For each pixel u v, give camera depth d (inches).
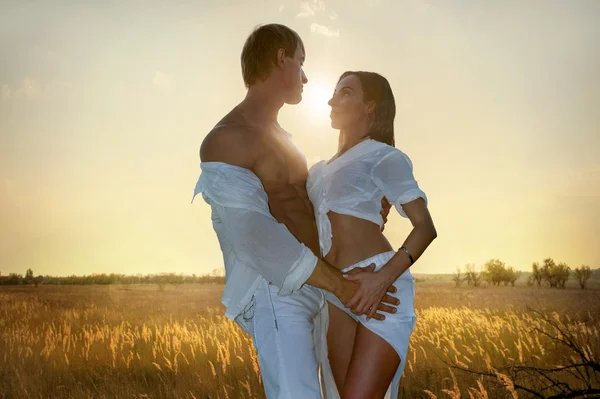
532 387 207.5
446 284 3400.6
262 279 108.8
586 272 2464.3
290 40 115.3
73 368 348.2
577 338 228.2
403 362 109.5
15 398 295.4
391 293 110.0
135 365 339.0
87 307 1146.7
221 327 500.7
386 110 120.0
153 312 1005.8
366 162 112.7
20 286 3132.4
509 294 1525.6
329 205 111.8
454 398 136.4
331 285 103.7
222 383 266.1
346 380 108.2
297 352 105.0
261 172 110.7
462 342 332.2
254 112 113.3
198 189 110.3
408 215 109.3
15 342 452.4
